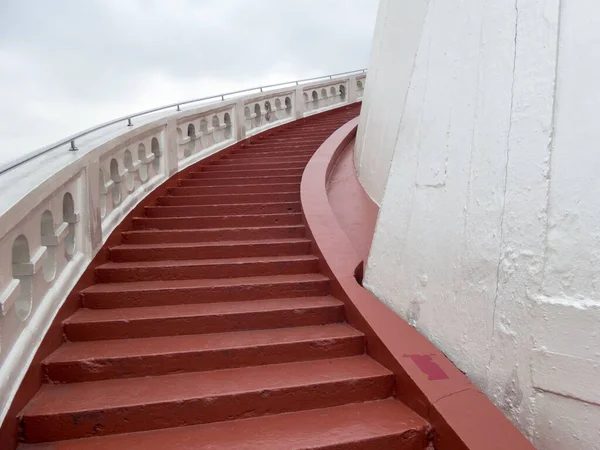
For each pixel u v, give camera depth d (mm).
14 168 3346
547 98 2744
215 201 6926
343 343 3861
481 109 3275
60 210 3762
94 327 3799
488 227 3094
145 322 3900
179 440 2875
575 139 2578
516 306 2816
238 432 2969
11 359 2812
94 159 4574
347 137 9086
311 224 5645
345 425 3029
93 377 3363
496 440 2678
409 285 3896
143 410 2982
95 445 2812
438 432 2906
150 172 6820
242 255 5352
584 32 2584
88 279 4445
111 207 5344
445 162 3592
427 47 4035
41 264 3262
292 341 3771
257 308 4234
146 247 5188
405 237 3994
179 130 8039
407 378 3246
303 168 8109
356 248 5215
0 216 2592
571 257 2533
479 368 3104
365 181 6645
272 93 12117
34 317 3260
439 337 3523
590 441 2383
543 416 2611
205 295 4461
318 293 4711
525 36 2943
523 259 2795
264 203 6629
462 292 3305
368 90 7543
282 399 3223
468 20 3518
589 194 2477
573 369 2473
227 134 10141
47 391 3176
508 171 2965
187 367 3541
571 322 2496
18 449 2754
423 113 3951
